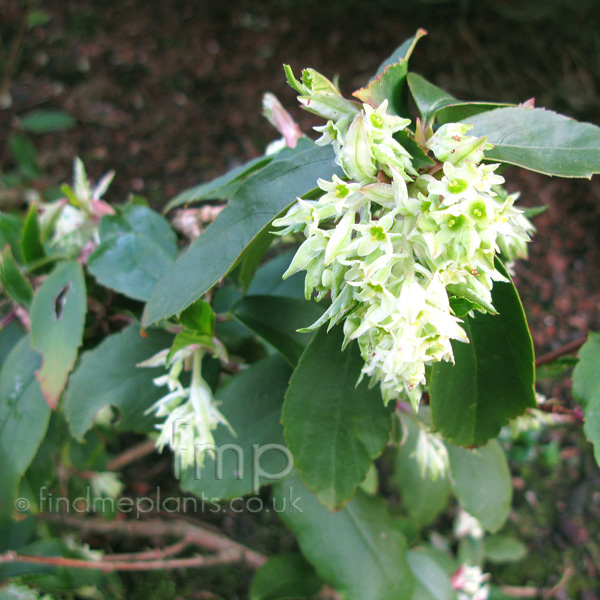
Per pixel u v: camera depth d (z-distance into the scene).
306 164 0.15
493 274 0.12
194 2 0.63
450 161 0.12
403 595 0.21
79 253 0.22
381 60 0.57
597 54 0.54
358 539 0.21
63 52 0.59
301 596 0.25
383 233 0.12
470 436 0.17
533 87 0.54
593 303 0.43
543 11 0.56
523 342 0.15
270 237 0.16
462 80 0.55
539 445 0.38
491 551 0.32
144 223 0.21
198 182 0.49
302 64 0.57
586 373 0.17
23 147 0.46
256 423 0.20
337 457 0.17
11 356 0.21
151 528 0.29
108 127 0.53
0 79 0.56
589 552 0.34
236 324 0.21
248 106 0.55
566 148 0.14
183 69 0.57
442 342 0.12
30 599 0.21
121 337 0.21
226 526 0.35
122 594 0.29
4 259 0.20
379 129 0.13
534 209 0.19
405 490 0.27
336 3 0.61
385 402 0.15
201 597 0.32
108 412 0.26
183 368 0.20
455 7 0.59
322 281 0.13
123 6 0.62
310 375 0.16
